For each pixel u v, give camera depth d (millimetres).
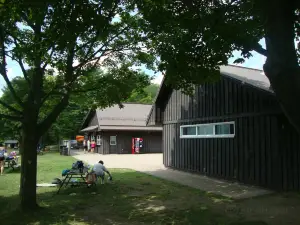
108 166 17500
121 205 8133
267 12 4438
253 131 10586
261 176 10227
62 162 20141
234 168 11484
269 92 9031
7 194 9914
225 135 12016
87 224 6477
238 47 6035
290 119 4379
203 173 13359
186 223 6445
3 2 6035
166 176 13312
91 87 8594
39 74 7719
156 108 17266
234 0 6059
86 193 9672
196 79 7578
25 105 7547
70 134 43406
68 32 6039
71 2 5910
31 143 7523
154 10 6922
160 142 31641
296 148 9094
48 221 6652
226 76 11898
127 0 7426
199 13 6266
